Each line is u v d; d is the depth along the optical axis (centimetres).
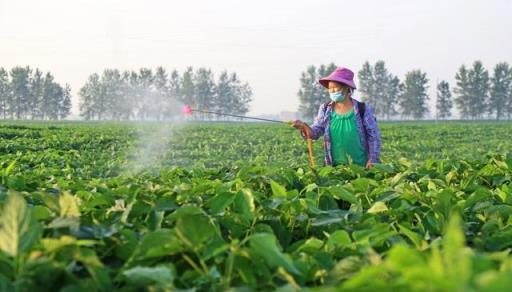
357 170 591
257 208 342
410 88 15575
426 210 385
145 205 327
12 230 218
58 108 15512
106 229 279
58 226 269
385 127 7094
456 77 15712
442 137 5081
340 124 832
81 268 238
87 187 470
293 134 5019
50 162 1593
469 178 545
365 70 16088
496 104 15550
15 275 215
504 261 207
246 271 232
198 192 426
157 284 210
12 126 4688
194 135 4662
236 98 15825
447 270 161
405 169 649
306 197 411
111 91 14212
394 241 303
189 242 241
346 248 283
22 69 15338
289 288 206
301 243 308
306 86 15712
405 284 160
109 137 3838
